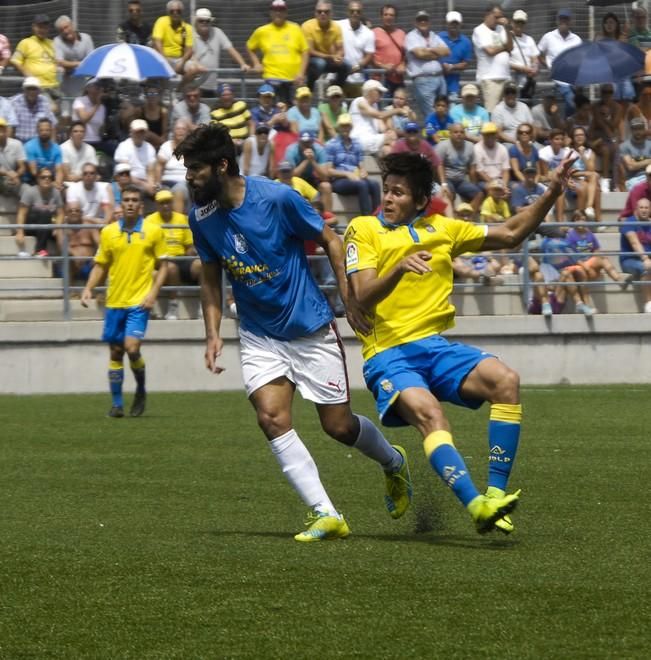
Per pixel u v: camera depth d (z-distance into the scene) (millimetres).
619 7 78438
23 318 61344
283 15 70688
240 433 43656
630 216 64562
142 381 49344
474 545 23688
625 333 63344
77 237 61438
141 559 22359
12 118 65000
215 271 24984
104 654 16500
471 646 16688
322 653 16406
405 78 73062
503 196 64062
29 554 22906
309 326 24266
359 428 24906
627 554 22641
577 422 46156
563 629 17469
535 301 63969
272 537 24734
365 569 21281
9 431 44562
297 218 24000
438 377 23922
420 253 22188
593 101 75500
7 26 74562
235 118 65625
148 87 65875
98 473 34406
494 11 74250
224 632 17453
